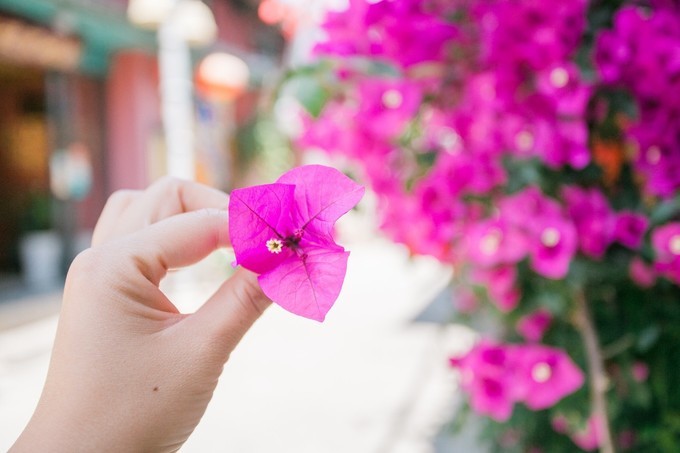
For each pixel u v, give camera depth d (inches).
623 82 15.1
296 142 21.9
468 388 19.4
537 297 18.5
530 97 15.7
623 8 15.5
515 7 15.0
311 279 9.2
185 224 10.8
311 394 56.4
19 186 122.3
